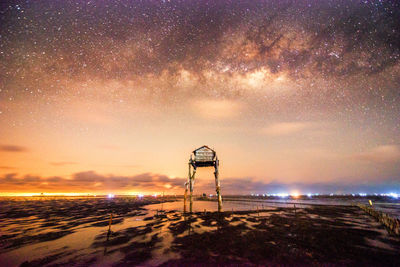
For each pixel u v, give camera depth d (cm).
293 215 2809
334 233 1670
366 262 1044
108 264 1074
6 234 1872
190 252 1235
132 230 1947
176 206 5225
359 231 1741
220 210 2828
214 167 2978
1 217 3222
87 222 2564
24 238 1688
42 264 1094
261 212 3161
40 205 6122
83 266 1053
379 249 1245
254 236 1595
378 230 1783
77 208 4906
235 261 1079
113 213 3631
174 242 1468
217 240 1491
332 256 1132
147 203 6725
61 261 1130
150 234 1747
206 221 2333
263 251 1230
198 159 2939
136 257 1172
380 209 3962
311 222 2227
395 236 1556
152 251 1272
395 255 1137
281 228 1905
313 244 1360
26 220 2852
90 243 1502
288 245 1345
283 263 1041
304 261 1065
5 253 1291
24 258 1198
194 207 4831
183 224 2166
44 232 1939
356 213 3034
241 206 4959
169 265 1047
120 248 1357
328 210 3456
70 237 1703
